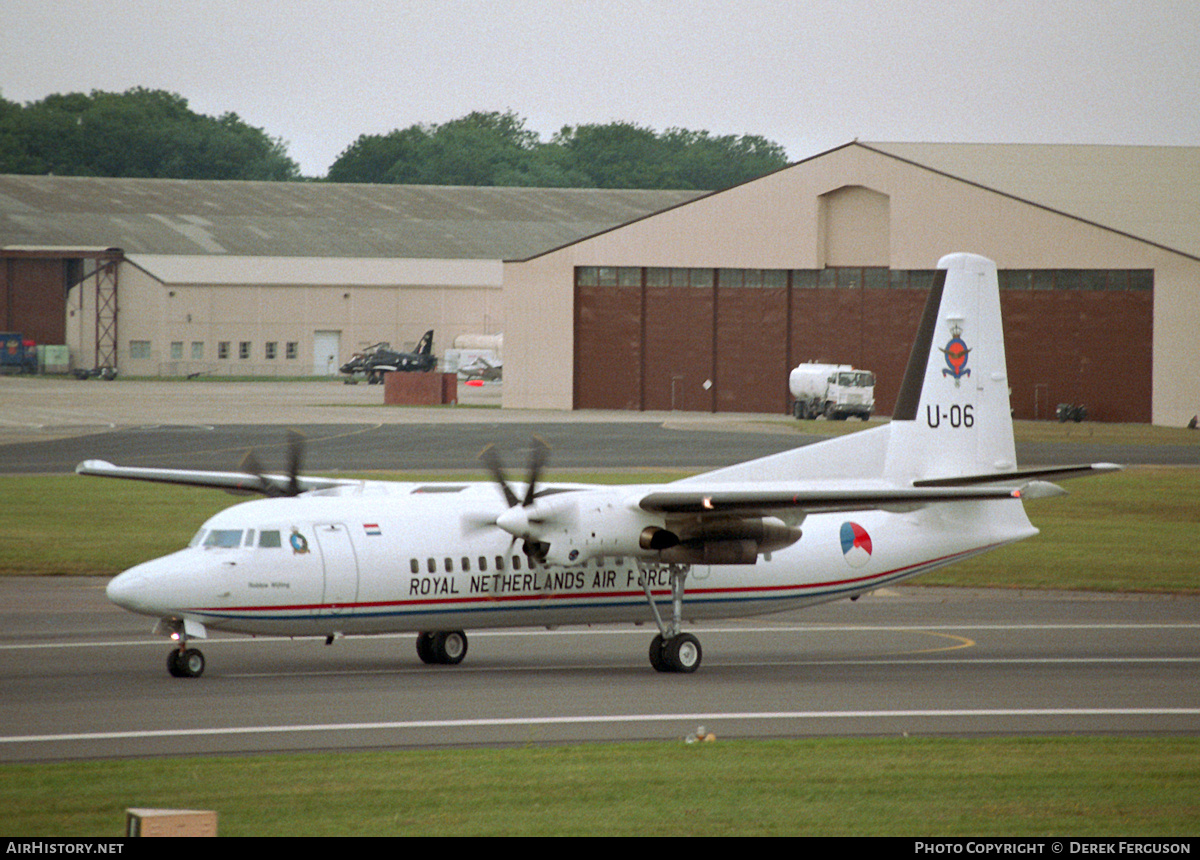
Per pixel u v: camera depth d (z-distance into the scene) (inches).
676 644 3511.3
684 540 3528.5
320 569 3275.1
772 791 2251.5
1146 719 2933.1
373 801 2159.2
